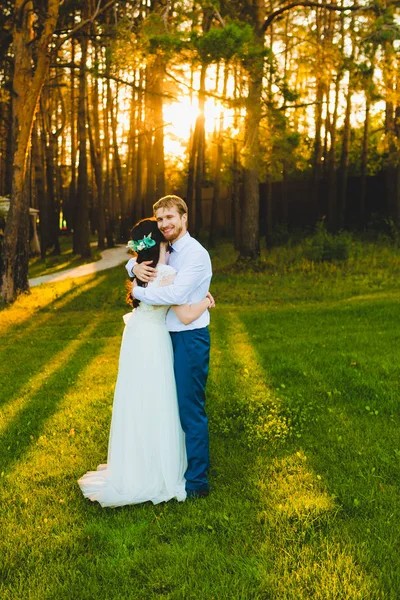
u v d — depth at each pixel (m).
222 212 38.84
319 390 6.11
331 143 25.36
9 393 6.96
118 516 3.71
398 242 20.55
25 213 15.81
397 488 3.92
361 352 7.62
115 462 3.92
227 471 4.32
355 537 3.34
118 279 19.16
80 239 28.92
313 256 18.30
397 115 22.62
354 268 16.94
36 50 15.09
